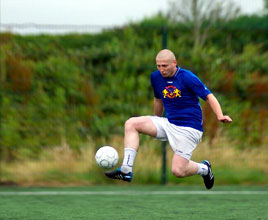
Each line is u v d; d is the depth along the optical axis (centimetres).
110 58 3778
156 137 1445
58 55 3556
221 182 2759
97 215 1599
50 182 2680
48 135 3055
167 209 1753
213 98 1363
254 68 3800
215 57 3566
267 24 4362
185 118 1415
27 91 3322
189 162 1466
